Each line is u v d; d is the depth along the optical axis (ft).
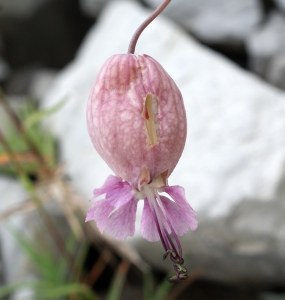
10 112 0.61
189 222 0.31
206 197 0.58
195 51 0.74
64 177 0.78
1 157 0.65
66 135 0.83
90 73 0.86
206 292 0.67
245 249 0.57
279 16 0.82
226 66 0.69
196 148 0.63
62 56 1.31
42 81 1.15
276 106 0.61
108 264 0.74
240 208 0.57
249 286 0.65
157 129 0.31
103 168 0.72
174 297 0.68
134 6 0.91
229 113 0.63
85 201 0.71
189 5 0.88
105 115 0.31
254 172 0.57
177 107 0.31
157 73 0.31
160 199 0.32
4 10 1.24
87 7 1.07
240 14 0.85
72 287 0.59
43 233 0.70
